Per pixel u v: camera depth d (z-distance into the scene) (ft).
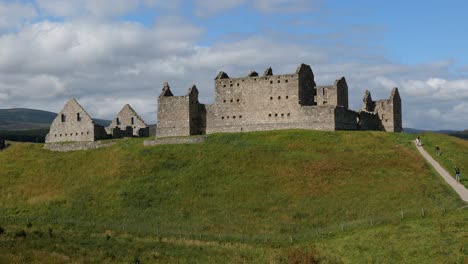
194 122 472.44
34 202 366.63
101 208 344.49
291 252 230.48
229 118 469.57
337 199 319.47
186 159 398.01
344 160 371.56
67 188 381.81
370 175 346.13
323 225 292.20
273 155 389.80
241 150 401.90
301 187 340.59
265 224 301.84
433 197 302.45
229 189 349.00
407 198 305.94
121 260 228.84
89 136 480.64
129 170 389.39
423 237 226.38
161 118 473.67
